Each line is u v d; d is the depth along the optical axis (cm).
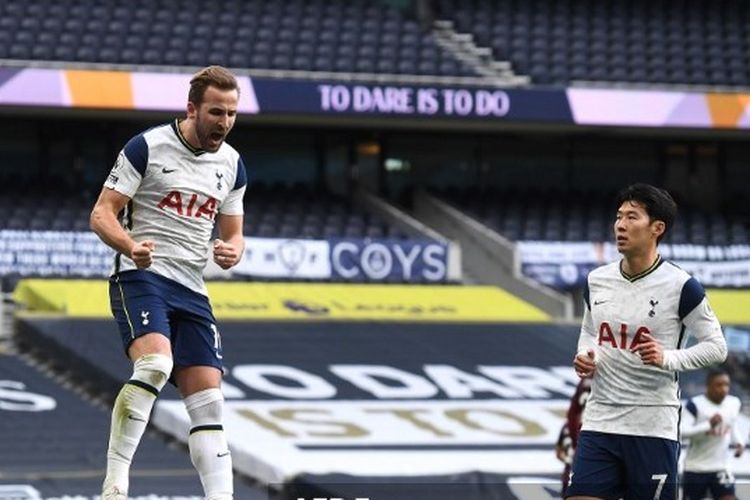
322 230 4838
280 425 3547
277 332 4162
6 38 4797
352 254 4644
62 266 4431
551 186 5338
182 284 1262
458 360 4106
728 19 5572
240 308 4300
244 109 4569
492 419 3734
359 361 4038
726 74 5341
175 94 4516
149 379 1223
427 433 3581
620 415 1388
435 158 5253
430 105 4703
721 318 4528
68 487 3128
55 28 4884
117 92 4472
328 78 4641
